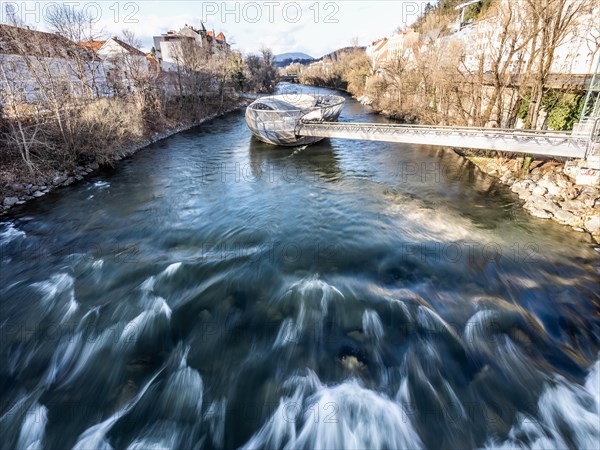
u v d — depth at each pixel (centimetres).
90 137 2109
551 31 1554
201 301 880
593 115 1334
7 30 1962
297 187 1795
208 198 1669
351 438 561
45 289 948
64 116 1984
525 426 567
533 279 956
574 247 1105
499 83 1806
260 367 684
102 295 913
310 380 654
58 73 2269
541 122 1770
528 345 722
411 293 899
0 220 1426
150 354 718
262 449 550
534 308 836
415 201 1541
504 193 1561
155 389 641
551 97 1677
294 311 838
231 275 996
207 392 635
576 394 614
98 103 2267
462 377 655
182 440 560
